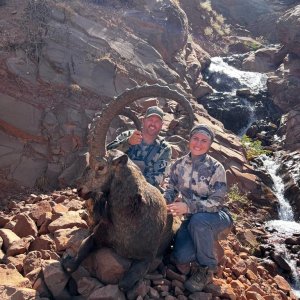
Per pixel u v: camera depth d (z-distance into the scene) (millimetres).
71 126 4848
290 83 7781
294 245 4254
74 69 5395
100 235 2197
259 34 13016
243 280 2857
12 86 4887
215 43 11133
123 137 2672
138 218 2086
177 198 2471
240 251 3805
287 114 7129
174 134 5344
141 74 6152
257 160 5988
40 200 3762
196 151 2385
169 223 2416
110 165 2078
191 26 11102
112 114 2115
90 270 2295
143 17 7527
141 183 2135
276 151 6402
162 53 7402
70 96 5129
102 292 2086
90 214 2232
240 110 7355
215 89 8484
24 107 4781
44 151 4711
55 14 6090
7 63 5039
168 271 2473
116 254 2205
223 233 2648
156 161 2623
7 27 5539
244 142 6477
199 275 2404
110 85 5551
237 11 13672
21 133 4680
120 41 6480
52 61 5297
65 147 4750
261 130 7129
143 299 2191
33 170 4570
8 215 3389
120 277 2191
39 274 2219
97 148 2086
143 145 2633
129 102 2162
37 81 5094
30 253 2404
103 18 6863
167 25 7699
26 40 5379
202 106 6941
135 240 2107
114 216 2090
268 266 3787
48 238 2553
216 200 2373
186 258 2428
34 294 2070
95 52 5844
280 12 13430
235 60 9727
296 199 5191
